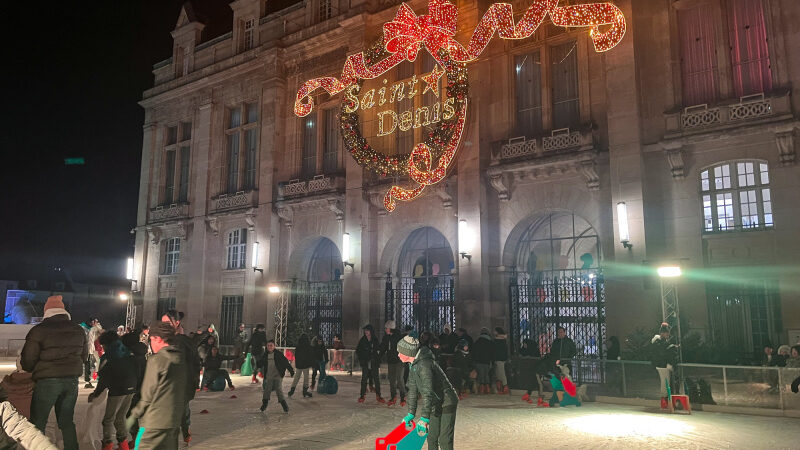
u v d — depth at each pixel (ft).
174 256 103.45
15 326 94.84
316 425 35.37
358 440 30.73
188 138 105.29
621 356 51.08
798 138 51.62
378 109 79.56
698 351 49.21
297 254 86.89
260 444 29.66
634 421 37.32
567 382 44.88
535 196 65.82
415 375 21.03
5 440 10.12
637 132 58.65
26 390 21.53
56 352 21.57
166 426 17.52
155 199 107.14
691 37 59.62
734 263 53.78
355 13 80.89
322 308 85.81
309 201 83.66
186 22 108.27
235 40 98.99
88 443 26.58
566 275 65.82
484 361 52.31
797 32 53.06
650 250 57.47
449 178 71.51
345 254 78.28
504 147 67.31
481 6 71.20
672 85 58.70
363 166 76.84
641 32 61.26
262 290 86.48
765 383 40.01
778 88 53.31
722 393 41.65
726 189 55.21
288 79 91.20
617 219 58.44
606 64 61.57
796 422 36.73
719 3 58.29
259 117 93.09
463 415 39.93
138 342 26.48
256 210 89.51
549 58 67.77
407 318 77.87
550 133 65.87
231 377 68.80
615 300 57.72
